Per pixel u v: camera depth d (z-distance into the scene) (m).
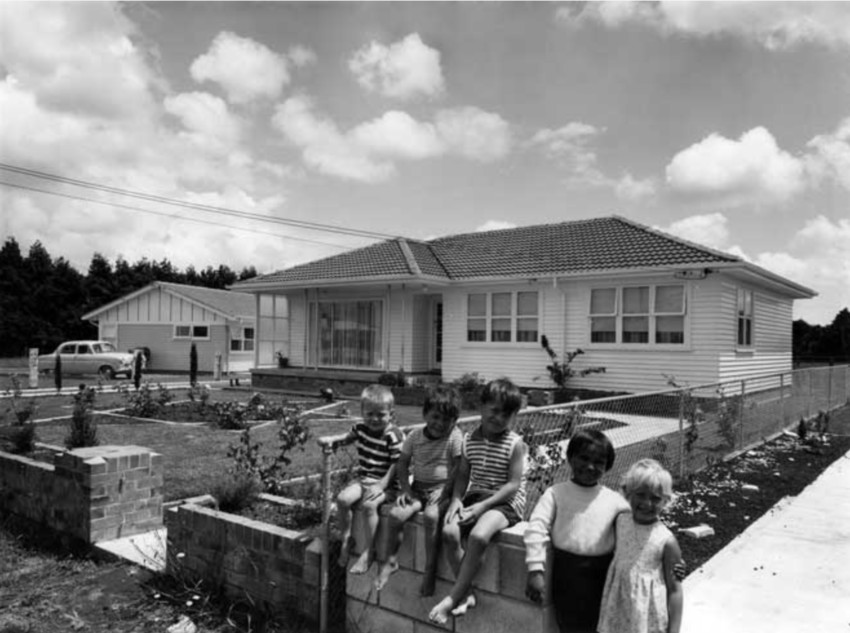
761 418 11.89
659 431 8.80
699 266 14.39
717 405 10.09
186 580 4.95
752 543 5.89
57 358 20.28
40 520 6.25
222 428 12.34
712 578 5.07
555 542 3.03
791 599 4.66
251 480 6.16
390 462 3.92
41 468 6.29
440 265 19.52
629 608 2.77
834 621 4.31
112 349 32.12
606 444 3.03
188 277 68.00
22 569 5.42
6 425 12.37
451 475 3.52
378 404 3.85
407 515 3.55
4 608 4.63
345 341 20.89
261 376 22.09
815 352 38.00
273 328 30.03
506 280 17.41
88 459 5.77
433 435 3.62
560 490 3.11
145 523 6.07
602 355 16.25
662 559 2.81
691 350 15.00
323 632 4.02
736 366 15.77
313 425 12.45
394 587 3.72
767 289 18.47
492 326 18.12
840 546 5.82
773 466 9.48
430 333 20.09
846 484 8.35
